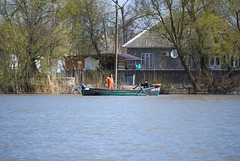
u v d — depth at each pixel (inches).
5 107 2586.1
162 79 4069.9
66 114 2155.5
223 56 3708.2
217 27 3486.7
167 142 1275.8
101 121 1835.6
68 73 4224.9
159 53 5492.1
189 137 1373.0
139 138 1353.3
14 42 3732.8
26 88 3804.1
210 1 3654.0
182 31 3782.0
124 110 2383.1
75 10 4389.8
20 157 1065.5
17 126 1658.5
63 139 1336.1
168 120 1872.5
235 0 3545.8
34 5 3959.2
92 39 4623.5
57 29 3988.7
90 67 4714.6
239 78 3735.2
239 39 3410.4
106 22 4709.6
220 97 3472.0
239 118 1958.7
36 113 2215.8
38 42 3848.4
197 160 1027.3
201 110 2377.0
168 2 3772.1
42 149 1168.2
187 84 4077.3
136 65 4982.8
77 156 1076.5
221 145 1222.9
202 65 3919.8
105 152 1124.5
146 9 3858.3
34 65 3878.0
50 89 3816.4
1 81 3764.8
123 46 5625.0
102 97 3518.7
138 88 3978.8
